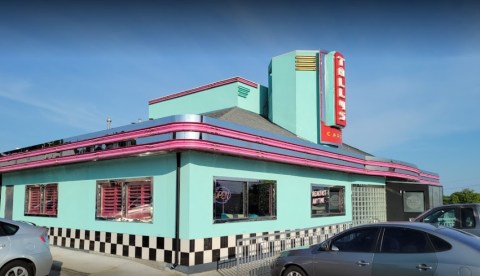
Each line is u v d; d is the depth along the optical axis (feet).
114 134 38.83
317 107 56.44
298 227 46.70
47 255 28.94
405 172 66.08
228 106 58.85
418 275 21.74
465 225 33.78
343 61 57.57
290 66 57.98
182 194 34.55
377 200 63.26
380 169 60.39
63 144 45.24
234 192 38.73
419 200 65.77
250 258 37.14
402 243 23.13
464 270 20.52
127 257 38.42
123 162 40.19
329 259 25.31
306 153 46.32
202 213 35.06
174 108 65.72
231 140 36.40
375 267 23.30
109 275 32.48
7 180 58.08
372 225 24.82
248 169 40.60
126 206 39.29
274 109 58.80
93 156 40.86
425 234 22.65
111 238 40.29
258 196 41.65
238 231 38.40
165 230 35.45
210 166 36.29
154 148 34.63
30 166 49.88
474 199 143.02
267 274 33.22
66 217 46.29
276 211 43.52
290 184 46.26
